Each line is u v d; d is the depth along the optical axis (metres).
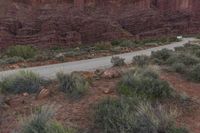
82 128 7.77
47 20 63.38
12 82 10.58
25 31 59.41
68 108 8.82
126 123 7.51
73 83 10.03
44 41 57.41
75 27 65.31
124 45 50.06
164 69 13.98
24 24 61.78
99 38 65.88
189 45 33.03
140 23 80.00
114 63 18.03
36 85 10.45
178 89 10.98
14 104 9.24
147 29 79.88
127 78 10.23
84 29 65.69
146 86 9.77
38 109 8.54
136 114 7.70
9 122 8.23
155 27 81.00
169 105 9.26
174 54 17.62
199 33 87.94
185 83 12.06
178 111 9.00
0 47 53.25
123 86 9.91
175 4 100.12
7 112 8.74
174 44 53.34
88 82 10.80
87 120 8.11
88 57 29.53
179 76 13.03
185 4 100.50
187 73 13.09
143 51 37.38
